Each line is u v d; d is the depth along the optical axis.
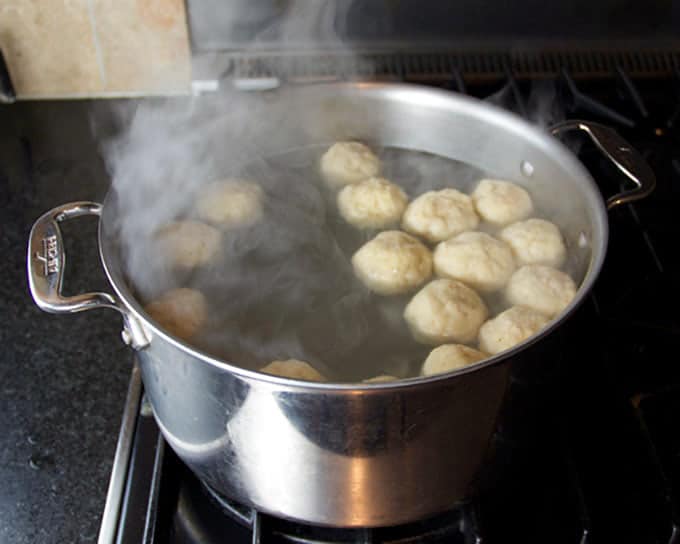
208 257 1.06
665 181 1.26
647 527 0.85
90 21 1.41
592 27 1.51
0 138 1.44
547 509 0.88
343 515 0.81
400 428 0.71
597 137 1.02
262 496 0.82
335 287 1.05
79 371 1.05
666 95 1.46
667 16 1.51
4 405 1.01
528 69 1.50
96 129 1.46
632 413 0.93
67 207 0.90
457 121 1.12
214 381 0.71
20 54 1.46
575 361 1.01
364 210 1.15
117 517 0.87
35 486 0.91
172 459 0.92
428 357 0.94
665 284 1.09
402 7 1.45
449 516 0.88
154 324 0.72
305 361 0.95
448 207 1.15
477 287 1.07
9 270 1.20
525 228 1.10
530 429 0.84
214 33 1.45
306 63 1.46
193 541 0.86
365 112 1.16
